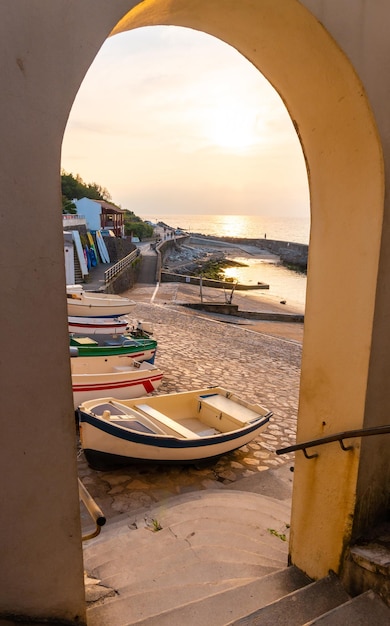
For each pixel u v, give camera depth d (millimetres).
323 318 2674
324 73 2279
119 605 2762
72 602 2012
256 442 8039
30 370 1672
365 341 2420
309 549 2881
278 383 11898
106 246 36406
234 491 5789
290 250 70438
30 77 1488
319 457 2748
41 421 1735
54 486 1827
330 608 2479
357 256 2426
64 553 1929
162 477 6547
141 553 3775
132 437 6051
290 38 2209
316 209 2662
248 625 2350
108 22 1621
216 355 14367
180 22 2279
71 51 1553
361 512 2596
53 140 1574
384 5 2184
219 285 36969
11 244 1552
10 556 1785
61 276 1678
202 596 2902
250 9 2094
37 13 1468
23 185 1540
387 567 2314
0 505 1715
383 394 2549
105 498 5906
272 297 34219
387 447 2656
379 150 2242
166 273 36688
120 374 8453
